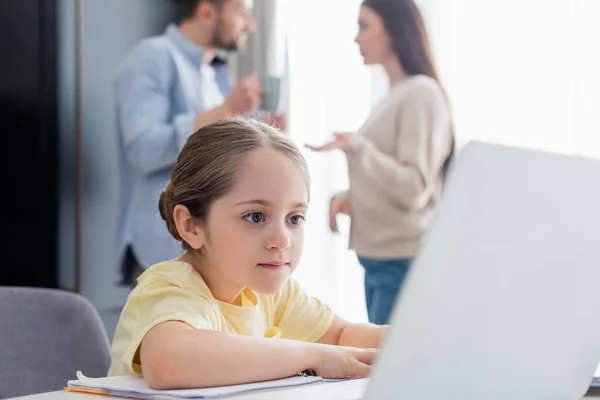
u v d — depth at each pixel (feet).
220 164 3.34
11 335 4.22
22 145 9.12
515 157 1.99
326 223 10.67
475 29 9.84
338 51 10.62
